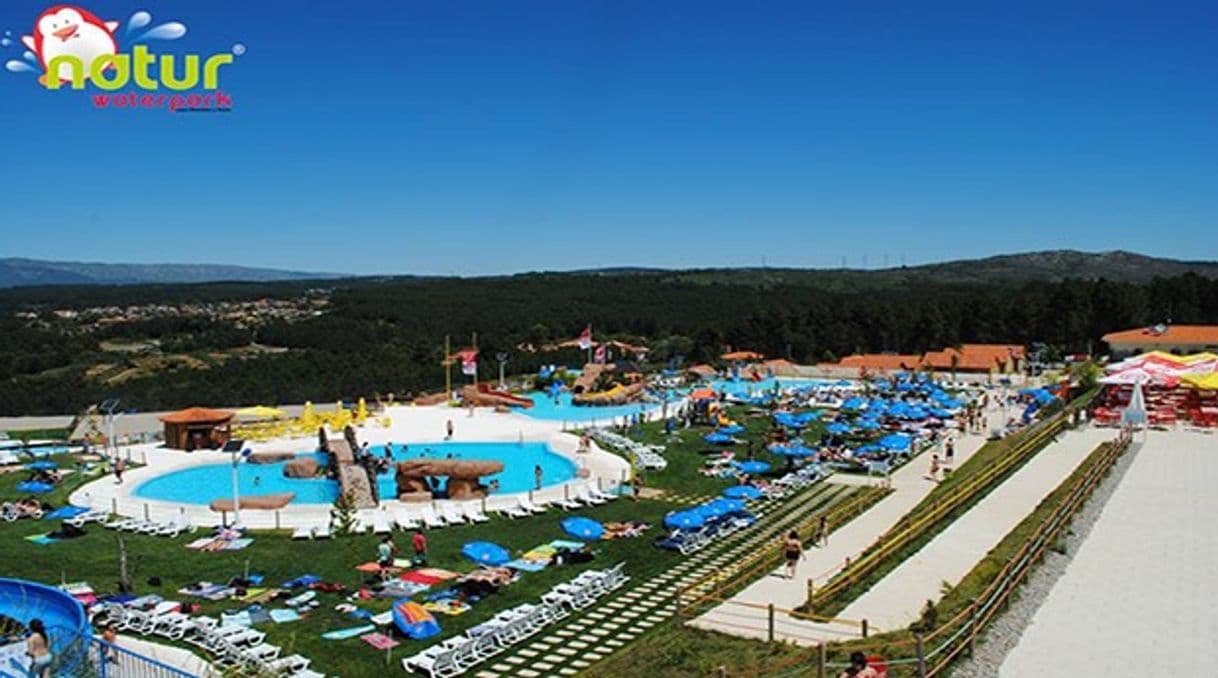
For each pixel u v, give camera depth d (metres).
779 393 87.75
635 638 26.05
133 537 36.94
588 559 33.75
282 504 42.06
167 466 54.12
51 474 49.56
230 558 33.78
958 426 63.12
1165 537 32.19
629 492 46.03
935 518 35.31
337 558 33.84
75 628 22.78
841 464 51.66
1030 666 21.28
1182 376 58.81
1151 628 23.69
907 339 134.75
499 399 84.62
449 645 24.55
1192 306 127.31
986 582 26.69
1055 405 71.38
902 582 28.09
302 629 26.36
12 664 20.36
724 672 19.98
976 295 146.50
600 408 84.50
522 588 30.31
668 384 97.81
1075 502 35.50
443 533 37.78
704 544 35.81
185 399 82.25
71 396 80.94
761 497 43.62
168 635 25.81
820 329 137.00
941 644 21.77
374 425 72.81
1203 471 43.53
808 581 26.22
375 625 26.48
